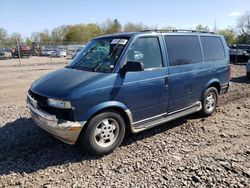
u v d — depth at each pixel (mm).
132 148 4414
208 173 3562
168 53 4879
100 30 75250
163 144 4551
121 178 3486
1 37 54812
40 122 4109
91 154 4141
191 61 5348
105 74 4082
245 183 3328
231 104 7281
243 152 4230
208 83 5797
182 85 5113
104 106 3963
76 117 3758
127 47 4324
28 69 17984
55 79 4340
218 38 6234
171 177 3488
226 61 6367
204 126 5457
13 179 3494
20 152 4258
